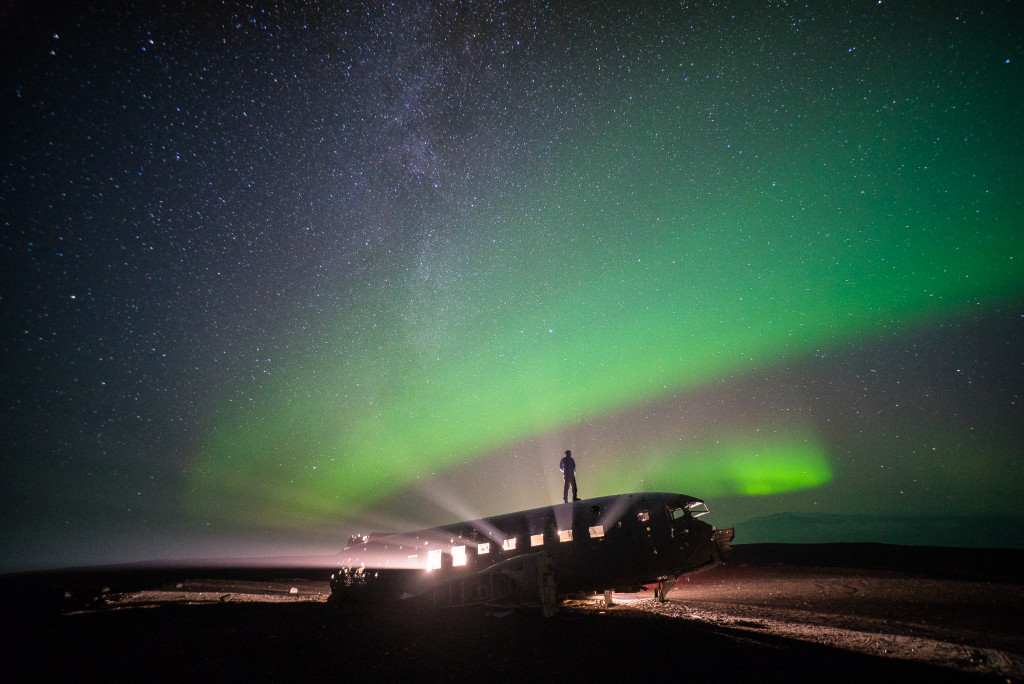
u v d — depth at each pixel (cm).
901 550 2444
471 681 671
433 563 1440
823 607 1376
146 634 952
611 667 723
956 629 1104
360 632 959
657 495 1453
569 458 1744
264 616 1146
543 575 1139
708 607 1347
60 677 697
